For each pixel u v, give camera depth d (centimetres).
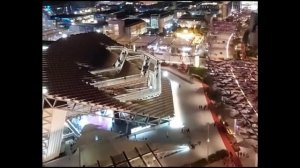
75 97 4253
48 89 4106
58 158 3909
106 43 7169
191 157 3834
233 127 4559
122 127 4731
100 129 4641
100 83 5091
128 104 4834
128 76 5753
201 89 6091
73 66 5250
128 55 6781
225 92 5681
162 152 3959
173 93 5922
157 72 6378
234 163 3641
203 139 4262
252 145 4041
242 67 6581
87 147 4128
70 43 6488
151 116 4756
